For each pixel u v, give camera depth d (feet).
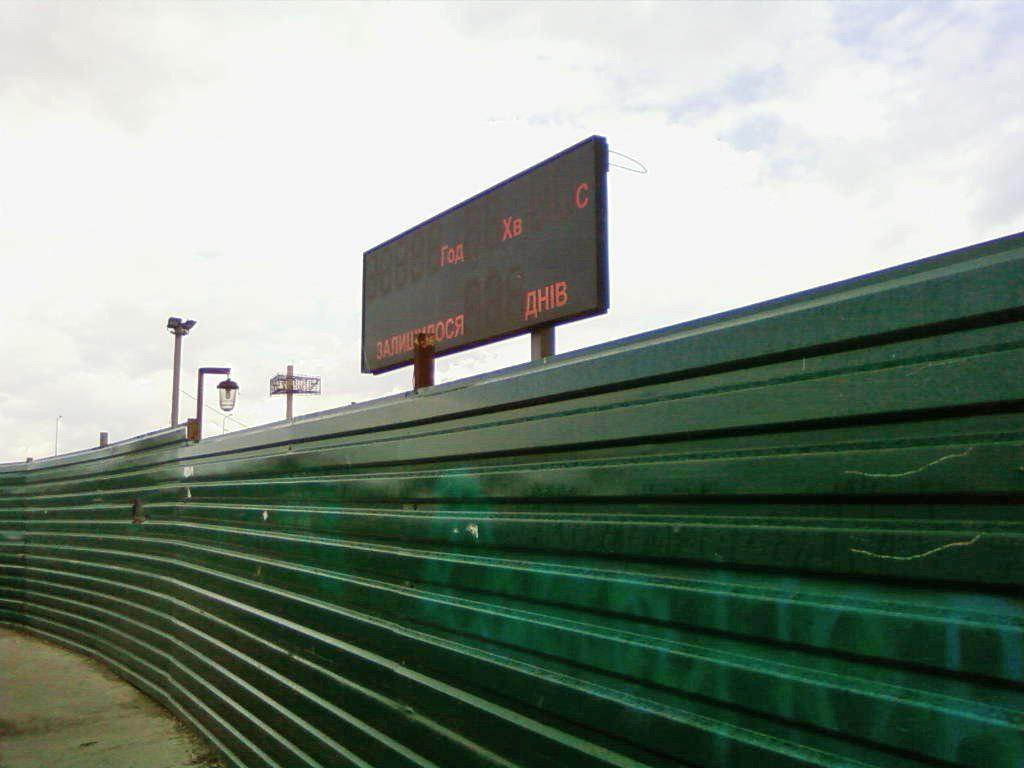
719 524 6.45
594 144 17.26
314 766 12.92
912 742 4.87
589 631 7.53
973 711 4.61
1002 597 4.58
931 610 4.94
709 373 6.73
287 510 15.38
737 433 6.44
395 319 24.12
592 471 7.85
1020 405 4.62
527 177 19.11
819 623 5.53
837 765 5.29
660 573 6.94
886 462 5.25
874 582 5.28
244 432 18.16
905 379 5.23
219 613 18.52
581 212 17.44
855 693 5.21
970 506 4.84
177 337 58.54
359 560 12.23
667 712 6.57
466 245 21.11
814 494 5.74
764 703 5.81
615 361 7.71
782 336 6.09
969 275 4.90
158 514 24.86
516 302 19.15
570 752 7.54
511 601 8.71
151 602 24.64
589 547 7.73
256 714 15.67
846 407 5.59
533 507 8.65
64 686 25.67
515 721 8.33
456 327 21.27
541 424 8.65
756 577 6.10
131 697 24.04
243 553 17.47
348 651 12.14
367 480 12.35
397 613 10.92
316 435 14.32
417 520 10.70
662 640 6.78
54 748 18.92
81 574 32.37
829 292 5.85
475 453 9.80
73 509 34.04
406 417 11.46
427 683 9.98
